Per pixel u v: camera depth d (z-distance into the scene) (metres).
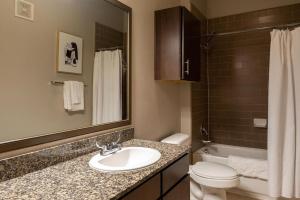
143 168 1.06
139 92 1.90
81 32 1.32
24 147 1.00
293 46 2.18
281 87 2.16
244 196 2.48
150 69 2.07
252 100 3.06
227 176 1.86
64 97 1.22
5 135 0.94
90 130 1.38
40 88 1.09
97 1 1.44
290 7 2.81
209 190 1.97
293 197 2.14
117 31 1.63
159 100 2.24
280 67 2.17
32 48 1.05
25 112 1.02
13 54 0.97
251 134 3.08
